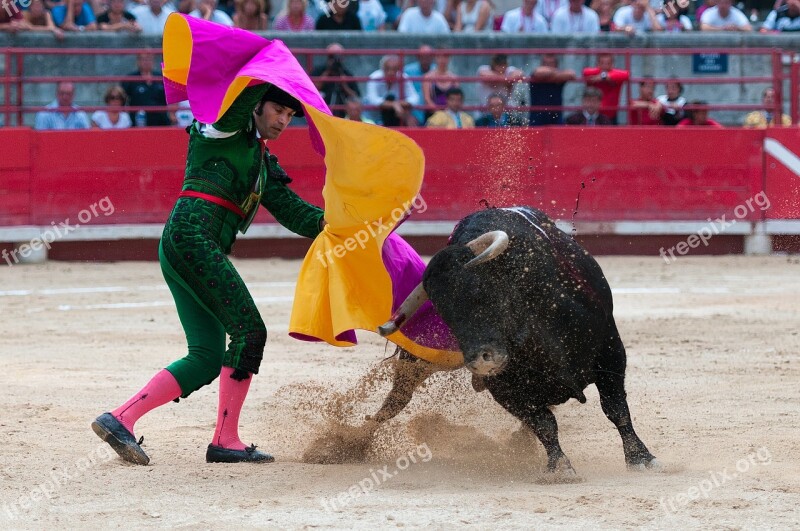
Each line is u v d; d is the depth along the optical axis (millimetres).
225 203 8117
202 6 24438
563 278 7348
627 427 7816
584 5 27484
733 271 20500
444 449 8461
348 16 25625
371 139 7504
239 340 8086
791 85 23844
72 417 9633
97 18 25344
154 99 22828
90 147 21953
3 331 14664
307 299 8188
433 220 22375
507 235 7016
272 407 10008
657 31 26672
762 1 29453
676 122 23578
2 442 8625
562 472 7312
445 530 6117
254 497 7023
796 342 13570
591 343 7477
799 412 9641
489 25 27000
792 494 6820
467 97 25594
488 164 22297
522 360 7230
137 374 11781
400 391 8672
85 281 19625
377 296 8062
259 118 8242
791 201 22844
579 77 25672
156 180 22141
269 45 8070
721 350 13094
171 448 8586
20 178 21828
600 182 22562
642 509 6504
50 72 24766
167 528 6289
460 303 6758
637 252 22938
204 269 7973
